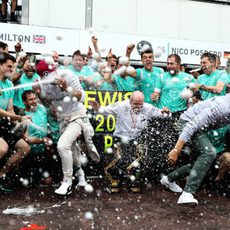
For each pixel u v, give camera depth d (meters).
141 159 4.44
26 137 4.25
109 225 3.27
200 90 5.26
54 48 9.73
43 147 4.65
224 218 3.54
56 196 4.14
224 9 12.46
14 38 9.30
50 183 4.71
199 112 4.11
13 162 4.24
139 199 4.12
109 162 4.52
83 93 4.11
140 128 4.53
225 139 4.80
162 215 3.58
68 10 10.74
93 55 5.46
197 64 11.23
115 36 10.28
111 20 11.21
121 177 4.38
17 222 3.27
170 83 5.12
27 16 10.38
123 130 4.51
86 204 3.88
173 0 11.86
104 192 4.37
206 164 3.83
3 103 4.32
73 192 4.32
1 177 4.26
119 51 10.33
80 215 3.51
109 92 5.16
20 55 4.82
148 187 4.67
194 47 11.16
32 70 4.89
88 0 10.92
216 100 3.74
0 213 3.50
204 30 12.28
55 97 4.13
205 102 4.14
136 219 3.45
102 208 3.76
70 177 4.12
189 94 4.71
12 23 10.11
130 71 5.14
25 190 4.38
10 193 4.23
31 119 4.31
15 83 4.79
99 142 5.05
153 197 4.22
